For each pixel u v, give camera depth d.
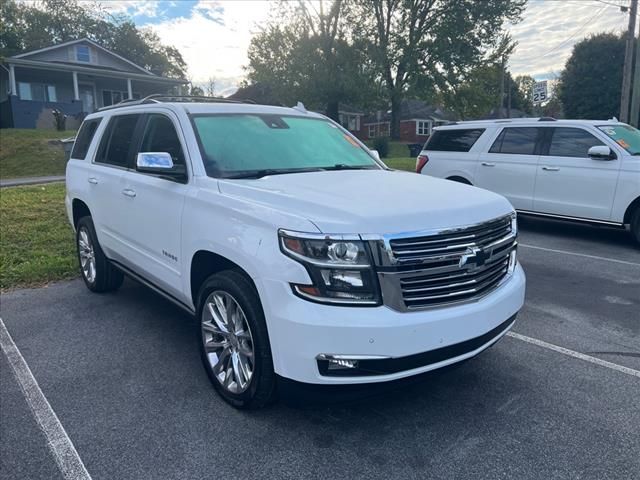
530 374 3.85
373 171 4.26
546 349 4.29
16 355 4.23
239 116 4.42
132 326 4.85
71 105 30.28
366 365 2.79
